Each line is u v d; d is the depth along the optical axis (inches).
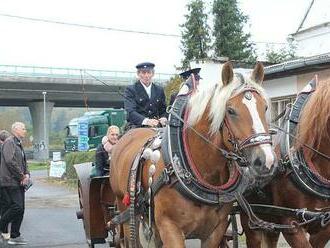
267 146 141.0
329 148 181.6
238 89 149.1
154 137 188.7
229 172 165.2
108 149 262.1
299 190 184.5
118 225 223.6
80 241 357.7
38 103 2022.6
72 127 1439.5
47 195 669.9
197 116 161.9
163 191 165.9
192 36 1183.6
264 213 195.6
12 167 339.3
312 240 197.6
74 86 1736.0
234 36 1187.9
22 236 379.9
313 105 183.5
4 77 1691.7
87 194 255.8
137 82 247.3
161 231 166.7
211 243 169.8
